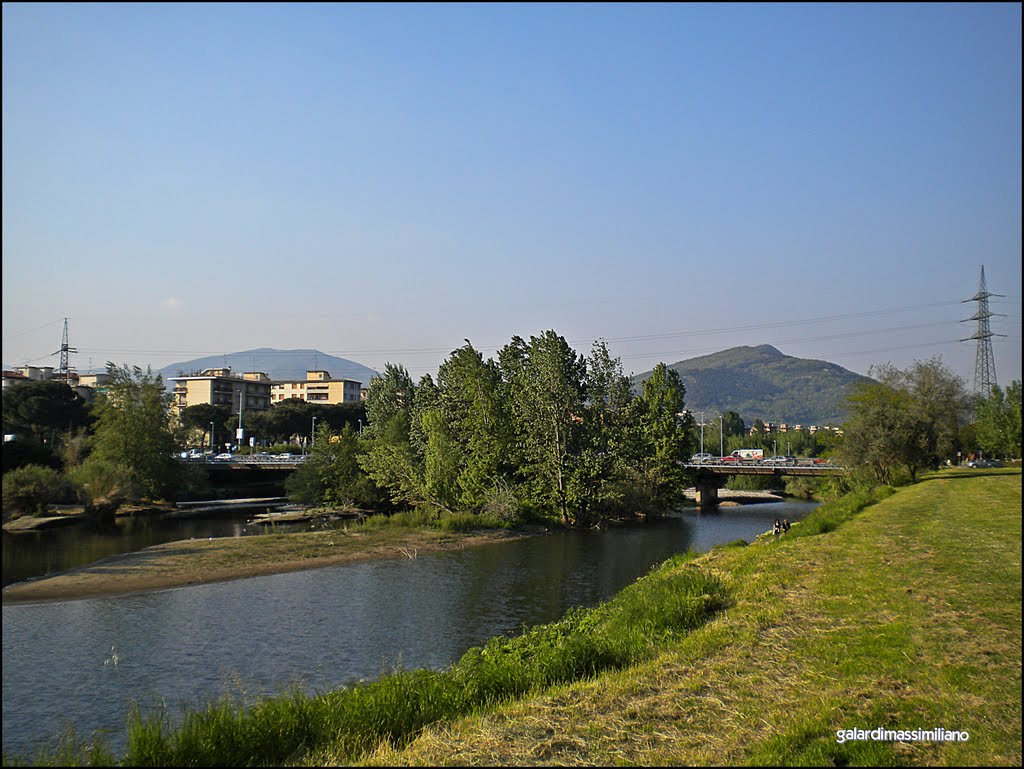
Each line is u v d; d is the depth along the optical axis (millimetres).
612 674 15305
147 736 12586
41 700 21438
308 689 22859
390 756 11336
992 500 41969
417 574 44688
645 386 84500
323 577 43250
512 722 12258
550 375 74250
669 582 23312
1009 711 10898
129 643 28250
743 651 15391
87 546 51406
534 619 32750
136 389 81438
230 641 28656
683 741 10930
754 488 130875
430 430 75312
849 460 67438
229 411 158000
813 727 10781
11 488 45625
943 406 64812
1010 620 15688
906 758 9570
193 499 92688
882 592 19562
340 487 82312
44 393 67750
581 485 72312
